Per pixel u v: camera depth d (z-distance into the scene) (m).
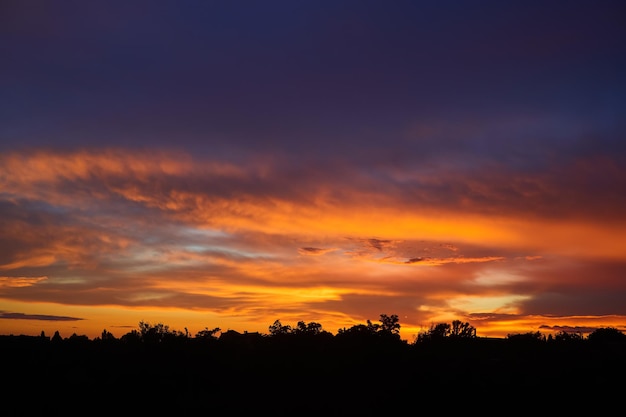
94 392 36.06
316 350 42.34
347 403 36.12
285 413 34.84
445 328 46.22
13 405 33.91
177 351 40.97
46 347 42.09
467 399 35.22
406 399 35.62
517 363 39.59
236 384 38.62
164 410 34.94
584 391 35.28
